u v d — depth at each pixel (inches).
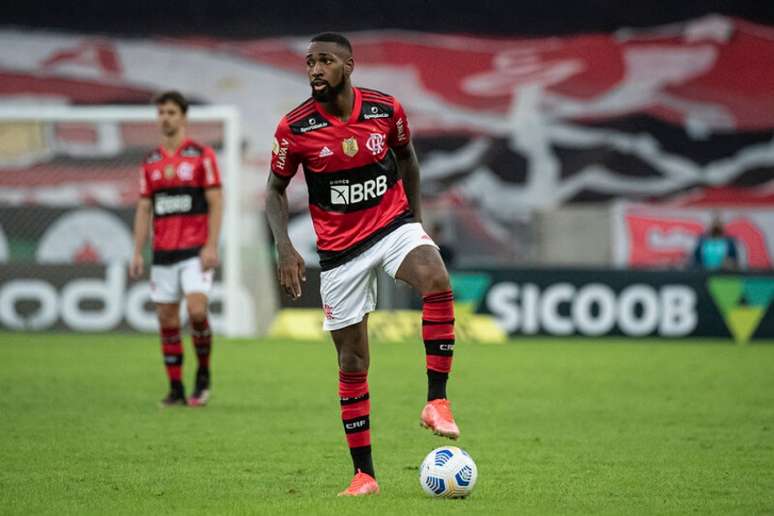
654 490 879.7
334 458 1026.7
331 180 831.7
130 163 2945.4
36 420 1273.4
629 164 3580.2
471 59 3747.5
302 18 3828.7
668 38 3740.2
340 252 836.0
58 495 843.4
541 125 3631.9
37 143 2920.8
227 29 3818.9
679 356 2208.4
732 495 859.4
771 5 3747.5
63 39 3811.5
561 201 3550.7
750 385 1712.6
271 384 1676.9
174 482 901.8
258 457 1031.0
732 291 2623.0
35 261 2554.1
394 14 3816.4
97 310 2534.5
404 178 887.7
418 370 1894.7
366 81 3730.3
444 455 826.8
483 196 3535.9
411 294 2655.0
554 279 2632.9
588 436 1187.9
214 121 2466.8
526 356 2194.9
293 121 831.1
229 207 2468.0
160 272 1413.6
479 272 2637.8
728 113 3649.1
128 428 1213.7
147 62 3784.5
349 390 847.1
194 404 1422.2
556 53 3742.6
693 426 1269.7
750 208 3403.1
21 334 2508.6
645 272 2623.0
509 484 902.4
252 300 2620.6
